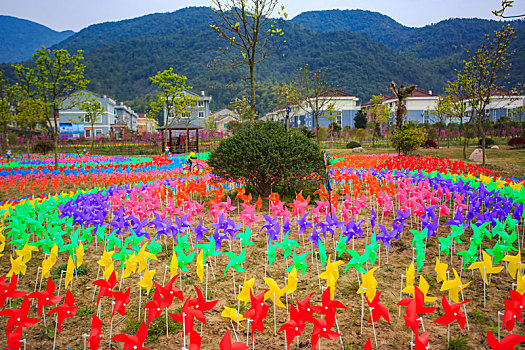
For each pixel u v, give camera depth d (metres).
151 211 6.68
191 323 3.05
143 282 3.77
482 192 7.11
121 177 13.98
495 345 2.75
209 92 110.62
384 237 5.18
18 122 31.09
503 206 6.30
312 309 3.02
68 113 59.62
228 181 9.86
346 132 46.78
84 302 4.57
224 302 4.47
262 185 9.91
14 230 5.74
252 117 12.02
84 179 14.11
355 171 12.35
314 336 2.99
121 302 3.50
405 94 26.30
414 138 21.55
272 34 11.95
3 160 23.42
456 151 25.64
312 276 5.16
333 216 5.10
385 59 151.50
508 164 17.58
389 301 4.39
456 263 5.50
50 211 7.01
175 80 31.95
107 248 5.05
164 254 6.16
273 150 9.12
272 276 5.20
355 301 4.42
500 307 4.17
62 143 41.28
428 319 4.01
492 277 4.97
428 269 5.32
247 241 4.80
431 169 12.85
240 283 4.99
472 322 3.91
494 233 4.94
